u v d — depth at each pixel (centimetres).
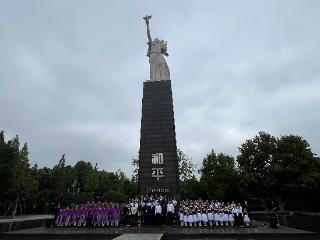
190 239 2388
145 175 3616
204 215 3067
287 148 6053
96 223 3159
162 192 3509
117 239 2008
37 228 3147
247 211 3306
